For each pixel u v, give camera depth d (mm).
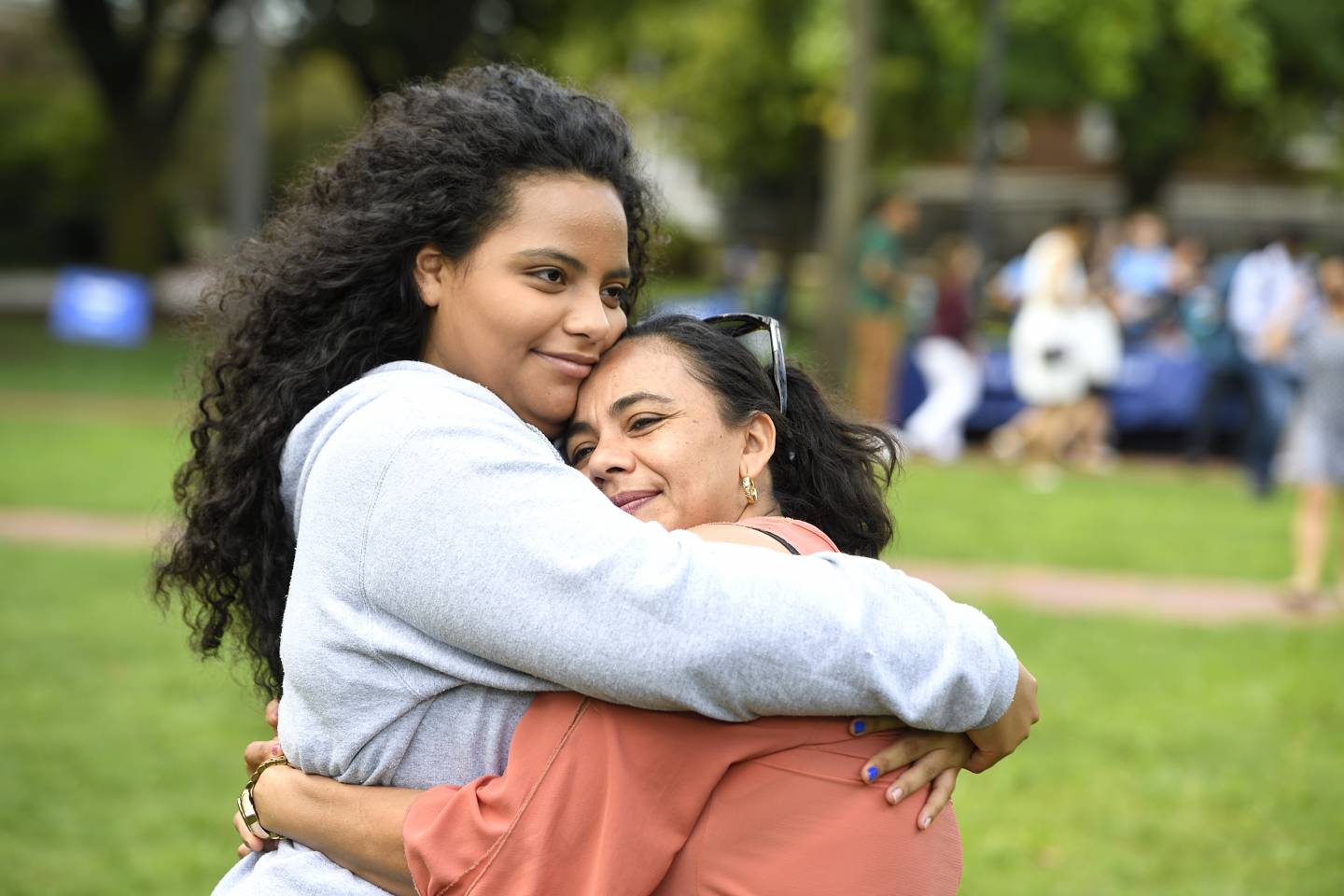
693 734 1586
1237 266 11930
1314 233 23938
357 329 1782
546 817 1565
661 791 1580
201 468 1886
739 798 1602
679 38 22078
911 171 29312
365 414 1651
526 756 1592
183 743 5109
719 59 21656
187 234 35125
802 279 35844
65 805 4535
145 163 22594
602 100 1874
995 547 8750
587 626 1520
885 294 12586
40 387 14750
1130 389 13219
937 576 7934
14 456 10555
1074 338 12172
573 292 1763
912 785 1646
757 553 1586
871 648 1549
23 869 4055
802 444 1965
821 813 1610
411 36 22672
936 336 12805
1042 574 8141
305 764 1704
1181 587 7992
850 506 1983
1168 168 23922
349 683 1624
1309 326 7781
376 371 1751
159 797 4633
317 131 35438
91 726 5234
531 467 1597
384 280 1778
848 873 1604
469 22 22141
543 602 1534
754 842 1603
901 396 13156
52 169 37125
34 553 7762
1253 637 6828
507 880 1565
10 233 37750
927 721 1600
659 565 1532
